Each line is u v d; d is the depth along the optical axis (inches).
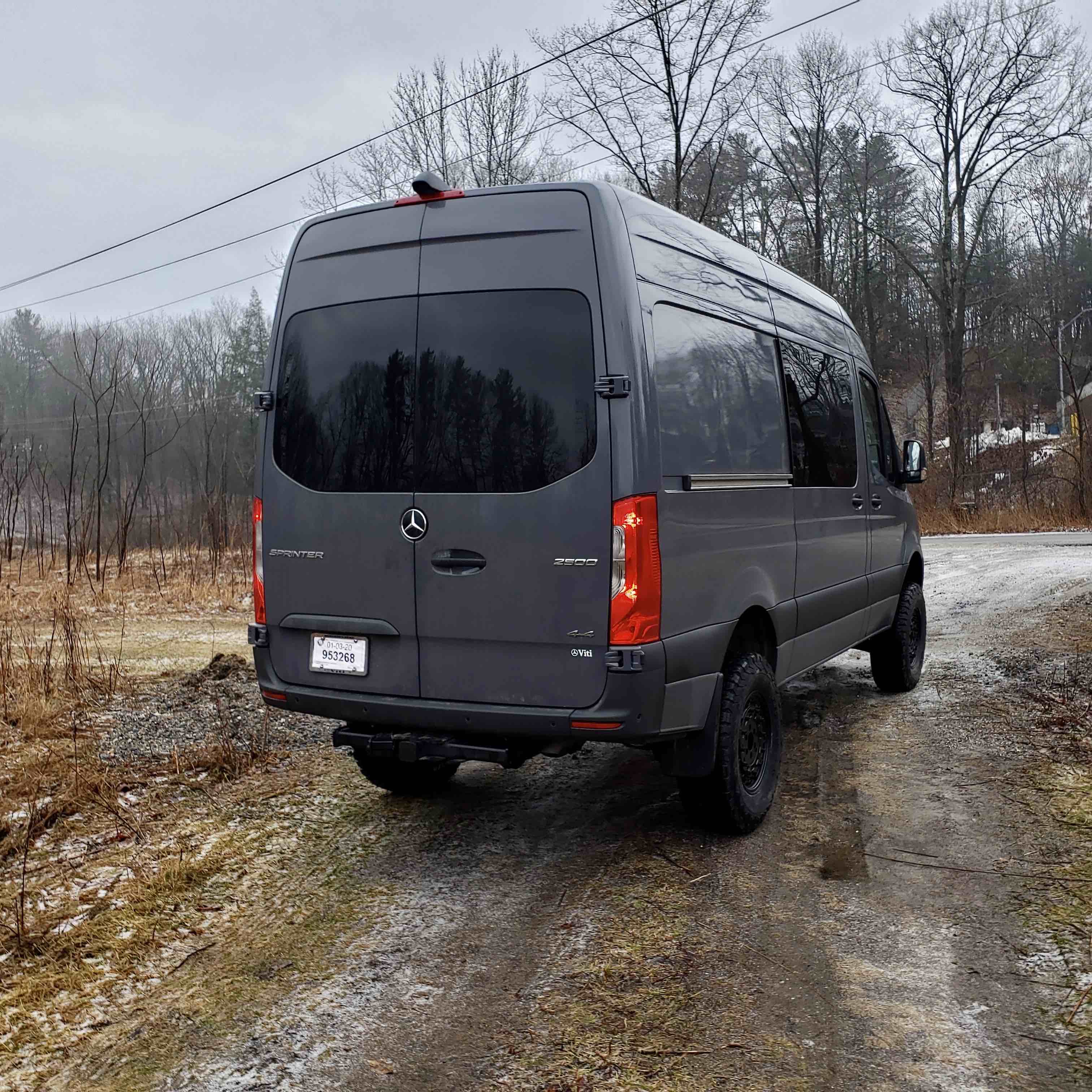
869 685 303.9
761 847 177.8
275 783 217.2
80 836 185.9
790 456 207.2
